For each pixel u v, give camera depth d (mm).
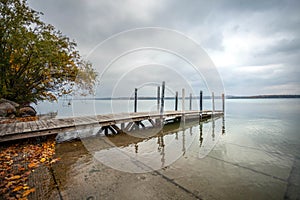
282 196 2533
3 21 7648
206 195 2488
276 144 5824
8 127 5109
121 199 2303
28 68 9047
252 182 2973
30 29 8602
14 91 9188
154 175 3150
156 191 2551
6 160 3566
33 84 10258
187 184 2824
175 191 2572
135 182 2826
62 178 2887
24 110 9383
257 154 4699
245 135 7418
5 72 8445
